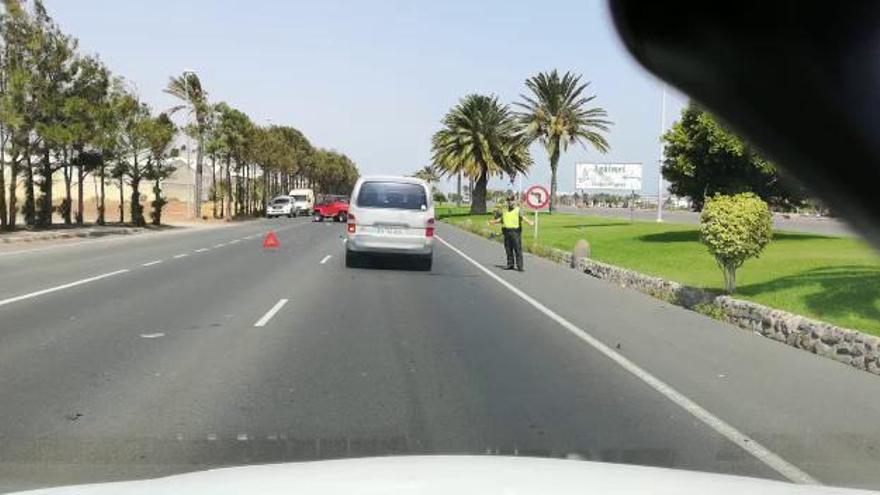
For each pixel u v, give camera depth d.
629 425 7.21
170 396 7.89
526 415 7.45
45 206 37.56
